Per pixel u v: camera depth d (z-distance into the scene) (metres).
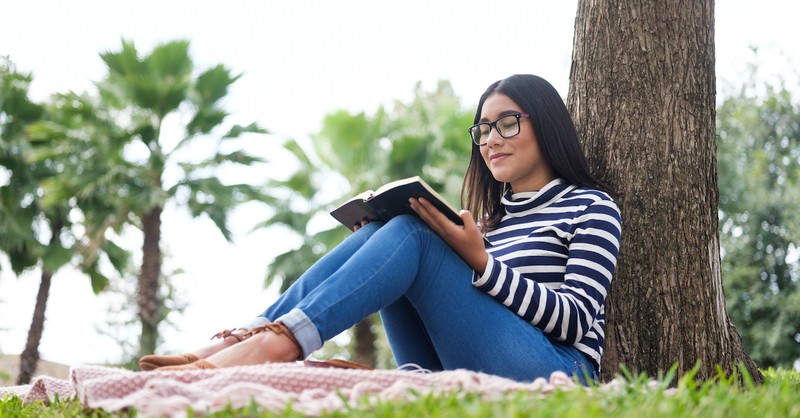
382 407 1.69
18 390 3.00
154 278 15.41
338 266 2.49
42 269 17.62
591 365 2.63
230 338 2.24
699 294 3.29
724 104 19.27
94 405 1.93
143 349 15.34
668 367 3.22
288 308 2.36
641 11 3.50
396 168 14.11
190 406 1.77
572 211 2.77
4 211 15.99
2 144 15.62
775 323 16.88
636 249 3.31
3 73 16.39
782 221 17.69
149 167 14.73
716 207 3.47
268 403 1.80
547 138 2.95
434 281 2.42
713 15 3.58
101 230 15.86
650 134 3.39
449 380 1.93
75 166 14.81
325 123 14.48
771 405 1.65
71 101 14.83
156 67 14.45
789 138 18.75
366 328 15.29
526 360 2.36
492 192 3.22
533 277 2.68
